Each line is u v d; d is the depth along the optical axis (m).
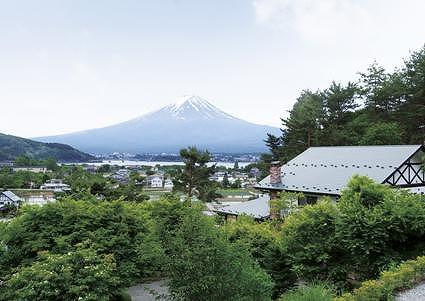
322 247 13.93
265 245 14.76
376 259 13.24
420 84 41.44
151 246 9.94
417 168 25.42
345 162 27.61
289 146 54.38
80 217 16.12
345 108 51.44
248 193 83.12
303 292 10.07
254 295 10.23
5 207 59.44
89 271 11.52
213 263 9.57
